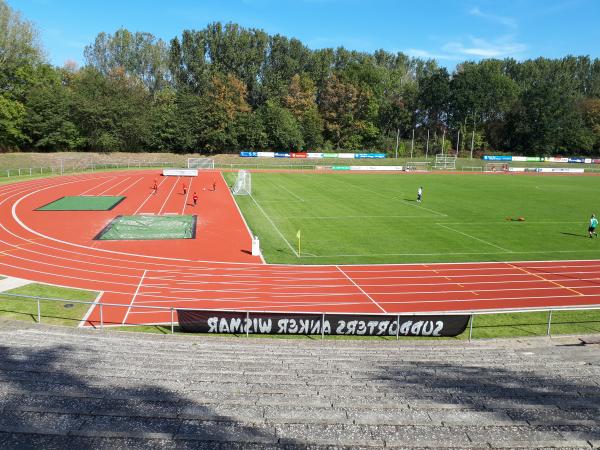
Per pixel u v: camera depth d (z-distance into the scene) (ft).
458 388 34.32
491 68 415.64
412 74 495.41
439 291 80.94
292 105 378.32
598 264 99.30
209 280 84.58
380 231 127.34
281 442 25.82
